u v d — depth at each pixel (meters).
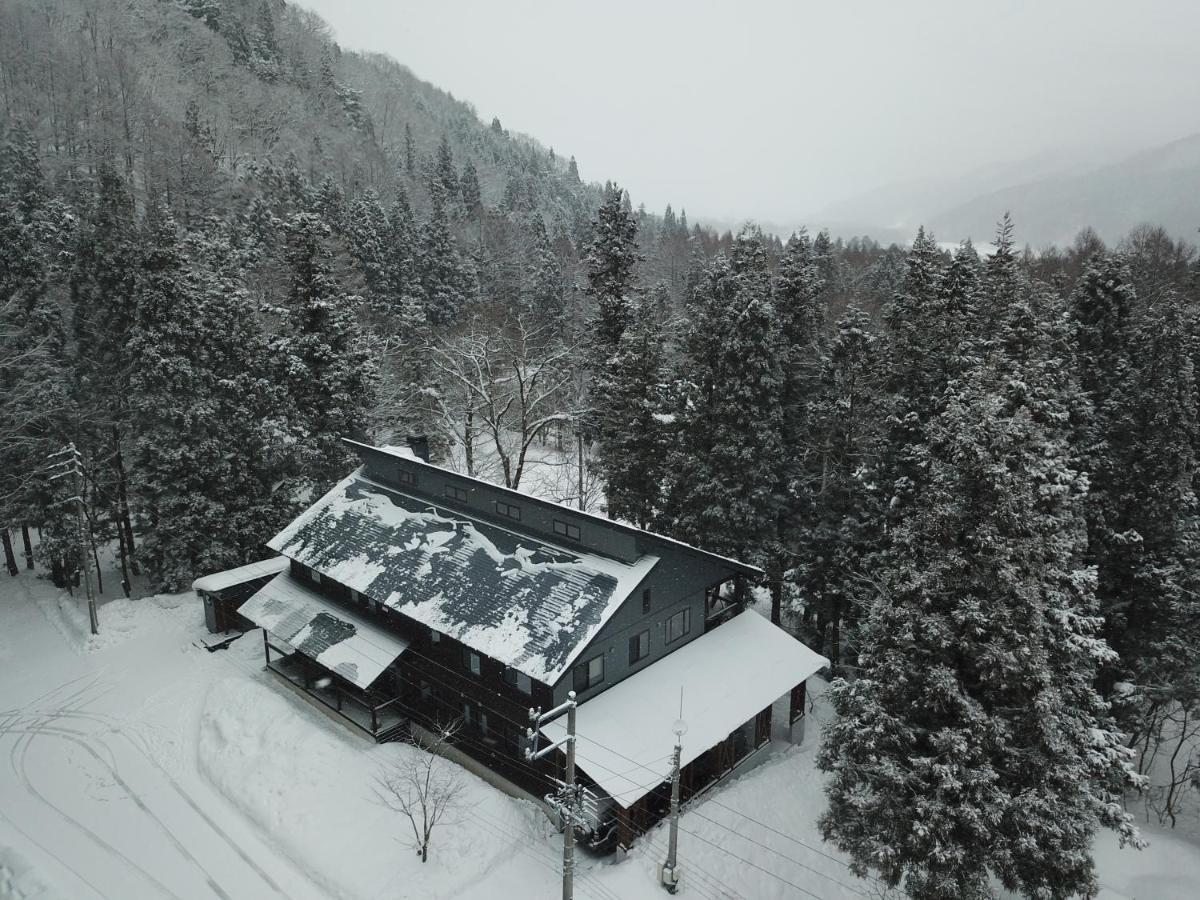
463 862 21.06
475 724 25.75
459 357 51.66
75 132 83.31
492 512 29.19
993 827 16.47
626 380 36.41
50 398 37.78
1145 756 30.06
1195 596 26.67
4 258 40.62
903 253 96.62
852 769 18.70
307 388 40.19
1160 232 84.12
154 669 31.89
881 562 29.19
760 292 33.47
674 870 20.22
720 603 29.95
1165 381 27.42
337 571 29.70
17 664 32.56
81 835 22.55
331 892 20.44
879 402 31.09
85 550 34.22
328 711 28.05
